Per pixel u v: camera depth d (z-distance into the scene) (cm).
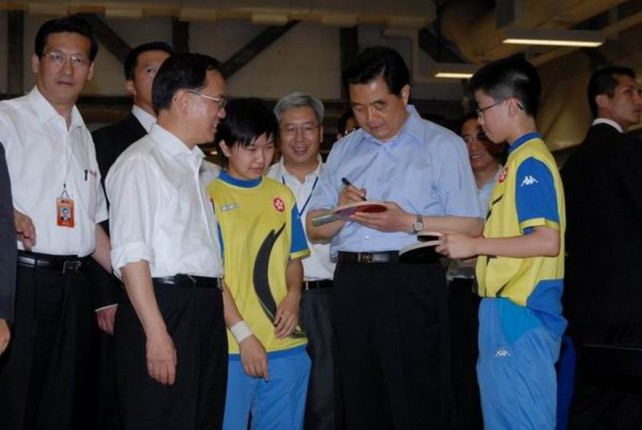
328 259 395
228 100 335
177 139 291
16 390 303
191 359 279
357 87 326
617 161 383
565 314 402
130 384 279
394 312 326
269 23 893
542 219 277
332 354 393
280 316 337
